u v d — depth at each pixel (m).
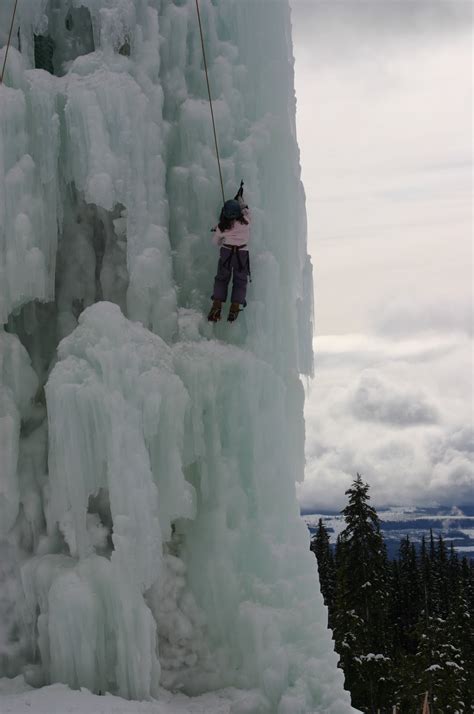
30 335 17.44
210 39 18.38
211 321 17.34
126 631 15.07
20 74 16.06
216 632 16.84
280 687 15.98
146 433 15.69
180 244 17.62
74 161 16.39
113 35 17.14
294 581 17.02
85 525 15.59
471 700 52.88
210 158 17.77
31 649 15.80
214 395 16.84
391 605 71.94
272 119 18.39
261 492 17.19
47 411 15.65
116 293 17.62
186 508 16.09
